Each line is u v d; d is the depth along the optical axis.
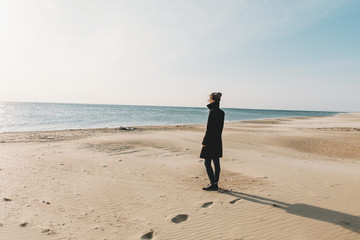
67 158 8.77
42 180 6.04
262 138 16.66
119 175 6.60
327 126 30.06
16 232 3.56
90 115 52.88
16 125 28.70
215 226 3.85
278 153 11.63
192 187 5.65
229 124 31.95
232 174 6.78
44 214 4.18
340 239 3.36
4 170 6.89
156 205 4.63
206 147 5.35
